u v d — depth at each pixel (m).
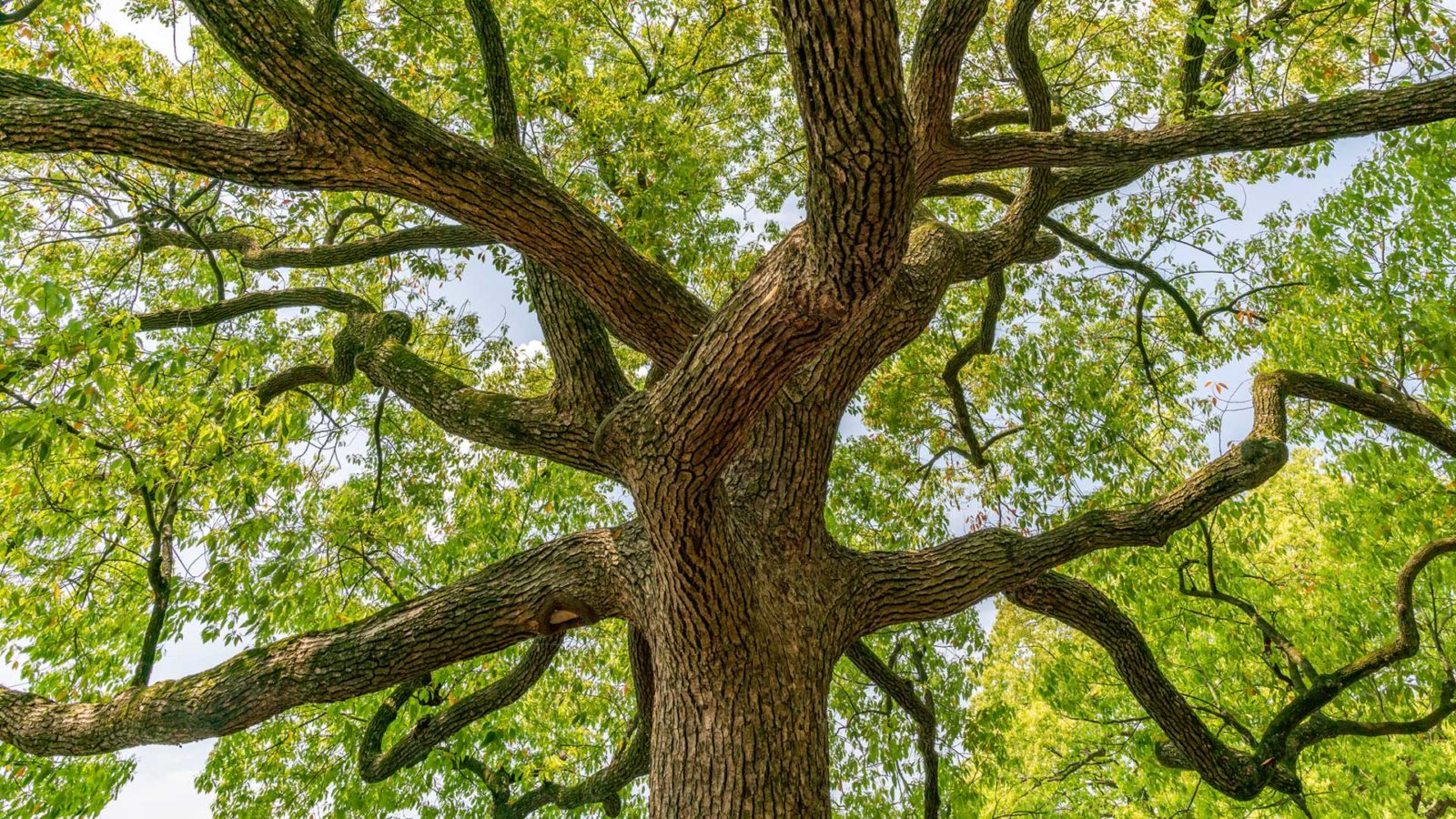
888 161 2.09
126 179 5.99
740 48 8.14
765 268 2.74
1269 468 4.43
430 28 5.87
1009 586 4.38
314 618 6.85
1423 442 7.23
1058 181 5.76
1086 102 7.39
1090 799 10.84
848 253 2.32
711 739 3.37
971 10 4.17
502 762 7.66
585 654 8.68
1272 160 7.50
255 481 5.13
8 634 6.29
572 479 8.41
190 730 3.75
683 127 7.18
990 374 8.91
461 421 4.34
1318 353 6.80
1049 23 7.46
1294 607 9.23
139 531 6.36
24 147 3.08
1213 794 9.36
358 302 5.94
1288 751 5.28
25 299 3.83
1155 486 8.04
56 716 3.96
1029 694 12.91
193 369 5.61
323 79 2.96
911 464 9.43
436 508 7.94
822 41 1.90
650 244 6.22
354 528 6.46
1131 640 4.88
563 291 4.14
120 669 6.89
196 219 7.05
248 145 3.14
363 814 7.71
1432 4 4.78
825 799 3.43
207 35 6.88
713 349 2.76
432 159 3.20
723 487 3.36
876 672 6.49
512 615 3.89
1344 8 4.84
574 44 7.14
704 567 3.27
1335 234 6.89
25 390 3.99
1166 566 8.00
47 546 5.67
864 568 4.18
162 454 4.61
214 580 5.51
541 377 8.91
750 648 3.45
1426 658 8.43
